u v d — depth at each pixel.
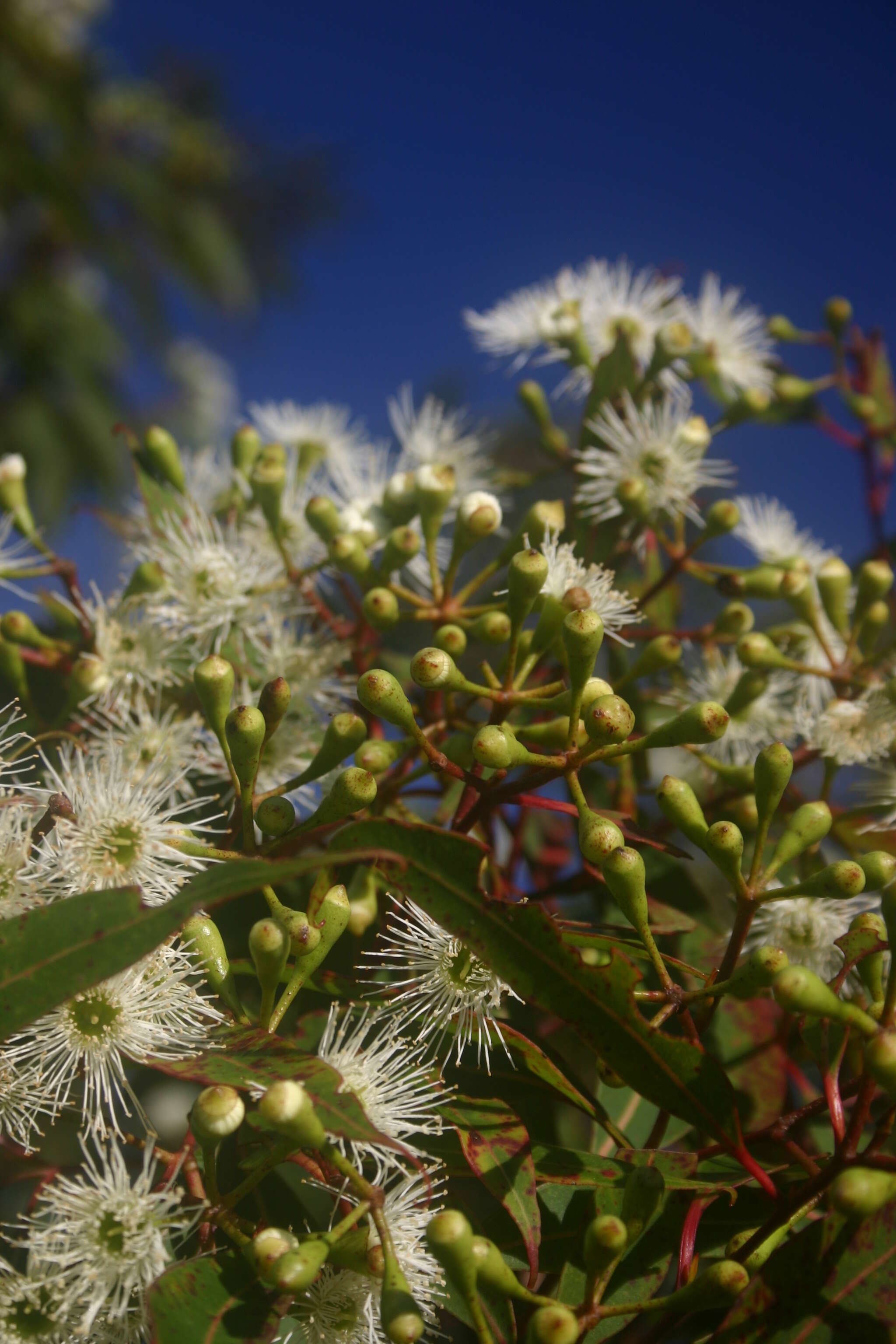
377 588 0.31
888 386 0.46
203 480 0.37
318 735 0.32
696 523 0.40
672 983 0.25
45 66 0.99
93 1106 0.28
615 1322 0.25
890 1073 0.22
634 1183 0.23
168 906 0.23
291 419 0.38
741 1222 0.26
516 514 0.40
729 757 0.35
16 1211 0.32
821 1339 0.23
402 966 0.27
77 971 0.23
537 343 0.40
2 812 0.26
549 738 0.28
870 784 0.33
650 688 0.37
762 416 0.45
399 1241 0.24
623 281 0.40
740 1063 0.30
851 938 0.26
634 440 0.35
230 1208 0.24
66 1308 0.24
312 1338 0.24
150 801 0.27
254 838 0.27
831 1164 0.24
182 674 0.32
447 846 0.25
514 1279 0.23
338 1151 0.25
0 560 0.33
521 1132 0.26
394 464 0.38
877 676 0.33
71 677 0.31
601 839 0.25
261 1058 0.24
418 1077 0.26
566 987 0.25
